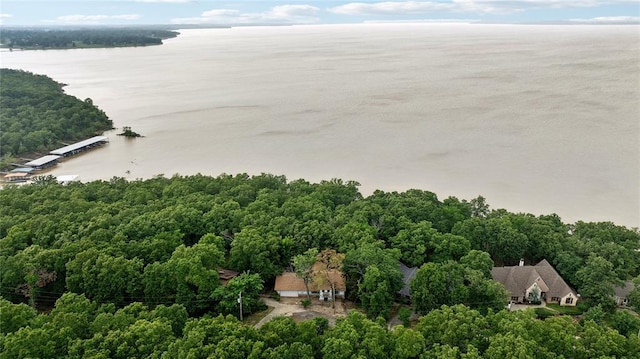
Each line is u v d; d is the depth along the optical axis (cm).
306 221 7606
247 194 9006
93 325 5022
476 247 7375
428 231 7206
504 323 4859
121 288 6100
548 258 7306
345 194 9125
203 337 4684
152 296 6138
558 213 9306
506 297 5888
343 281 6688
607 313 6241
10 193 9350
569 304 6600
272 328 4959
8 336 4738
